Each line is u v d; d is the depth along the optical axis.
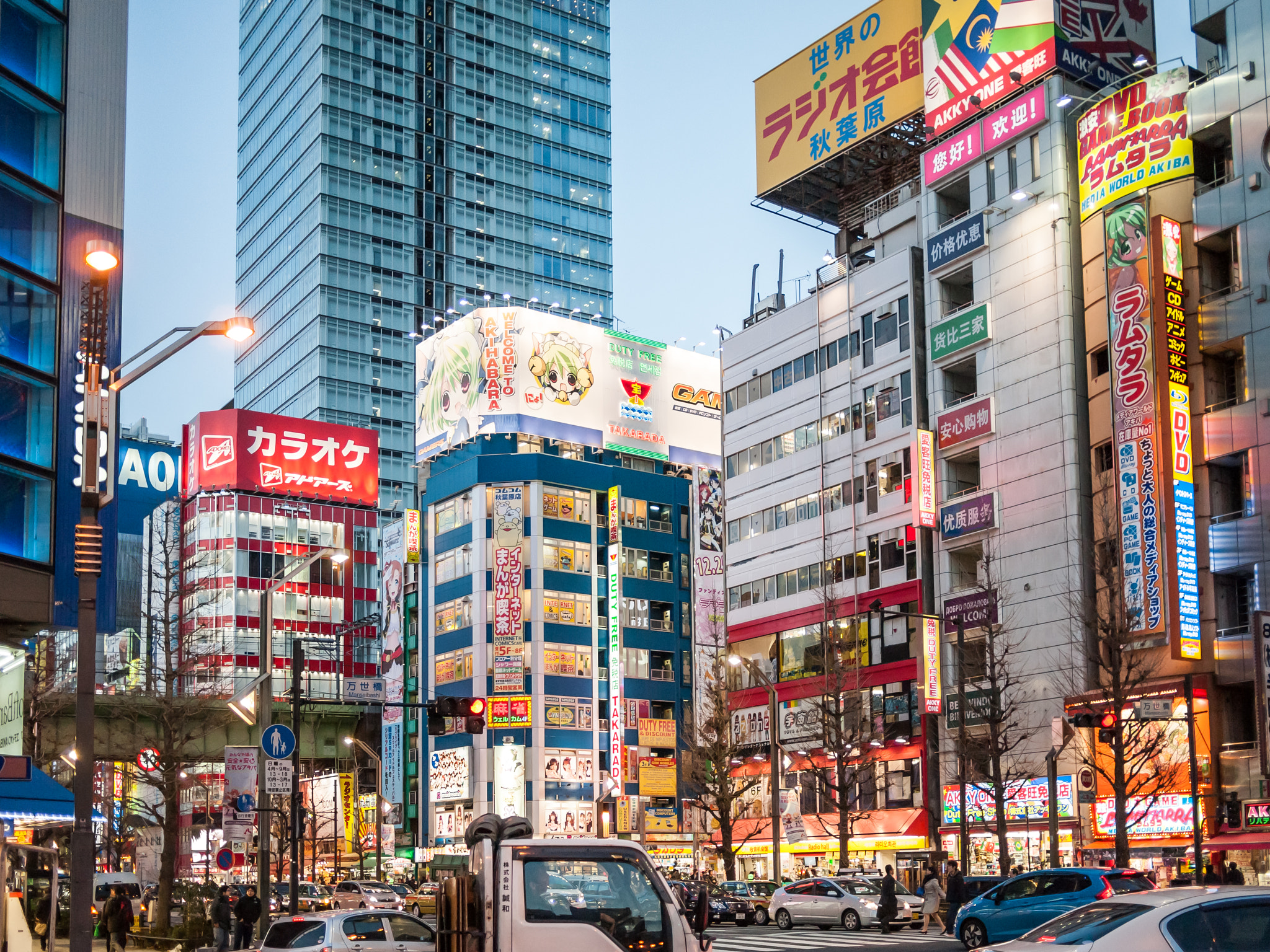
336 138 152.88
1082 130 55.16
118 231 34.72
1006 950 11.16
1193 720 38.66
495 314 90.56
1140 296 48.53
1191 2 50.94
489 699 84.56
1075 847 51.12
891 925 41.38
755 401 77.12
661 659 89.75
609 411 93.19
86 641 18.55
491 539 87.19
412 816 90.19
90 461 19.11
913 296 65.75
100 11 35.44
